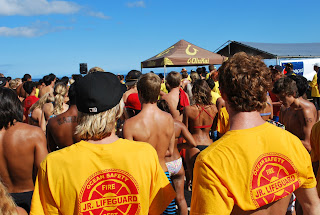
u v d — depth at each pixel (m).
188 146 3.11
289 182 1.25
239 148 1.23
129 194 1.37
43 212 1.36
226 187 1.19
